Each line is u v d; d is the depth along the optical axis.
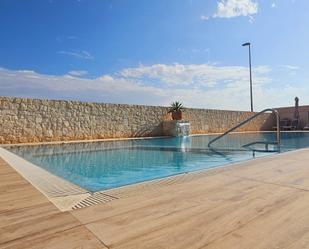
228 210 1.99
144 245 1.44
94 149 8.45
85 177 4.61
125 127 12.81
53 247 1.42
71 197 2.41
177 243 1.46
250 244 1.44
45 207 2.11
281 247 1.41
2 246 1.43
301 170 3.63
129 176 4.69
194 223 1.74
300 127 20.52
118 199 2.32
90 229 1.66
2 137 9.33
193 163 6.01
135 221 1.79
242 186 2.75
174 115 14.24
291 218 1.81
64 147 8.86
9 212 1.98
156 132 14.09
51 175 3.65
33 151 7.72
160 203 2.18
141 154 7.45
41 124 10.23
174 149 8.58
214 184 2.85
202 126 16.12
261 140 12.22
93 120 11.70
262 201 2.21
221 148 8.89
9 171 3.81
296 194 2.42
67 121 10.92
